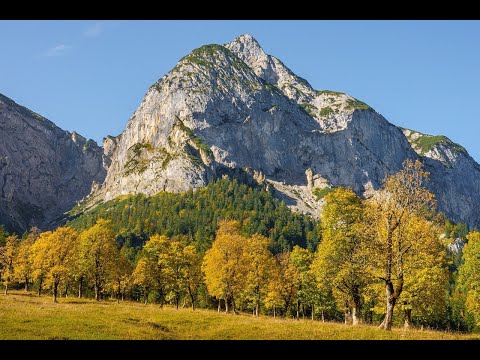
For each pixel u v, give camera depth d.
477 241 60.50
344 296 56.72
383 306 52.53
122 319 39.69
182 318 44.31
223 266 75.25
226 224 150.12
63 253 78.38
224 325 40.91
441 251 48.19
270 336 35.59
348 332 36.59
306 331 37.19
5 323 33.53
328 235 49.38
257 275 81.31
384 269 43.16
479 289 58.84
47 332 31.80
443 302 52.94
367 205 42.81
